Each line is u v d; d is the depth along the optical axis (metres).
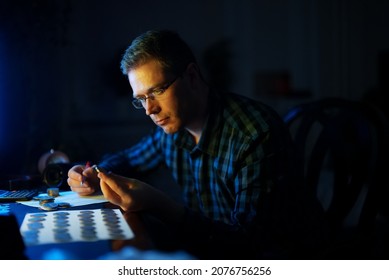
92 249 0.83
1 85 1.79
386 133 1.33
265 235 1.15
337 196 1.46
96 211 1.09
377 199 1.31
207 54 3.87
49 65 2.54
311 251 1.37
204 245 1.03
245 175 1.20
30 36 2.06
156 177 3.55
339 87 4.04
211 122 1.34
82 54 3.47
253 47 4.00
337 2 4.01
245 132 1.27
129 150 1.68
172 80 1.21
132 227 0.95
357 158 1.43
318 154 1.53
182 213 1.06
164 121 1.25
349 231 2.54
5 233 0.94
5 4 1.92
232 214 1.17
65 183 1.40
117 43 3.59
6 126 1.79
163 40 1.21
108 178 1.06
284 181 1.25
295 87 4.04
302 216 1.34
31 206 1.17
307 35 4.03
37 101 2.43
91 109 3.53
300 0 4.01
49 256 0.79
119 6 3.59
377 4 4.07
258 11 3.99
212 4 3.89
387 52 4.07
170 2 3.75
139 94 1.22
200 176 1.42
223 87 3.88
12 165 1.83
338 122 1.52
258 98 4.02
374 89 4.03
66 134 3.30
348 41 4.03
